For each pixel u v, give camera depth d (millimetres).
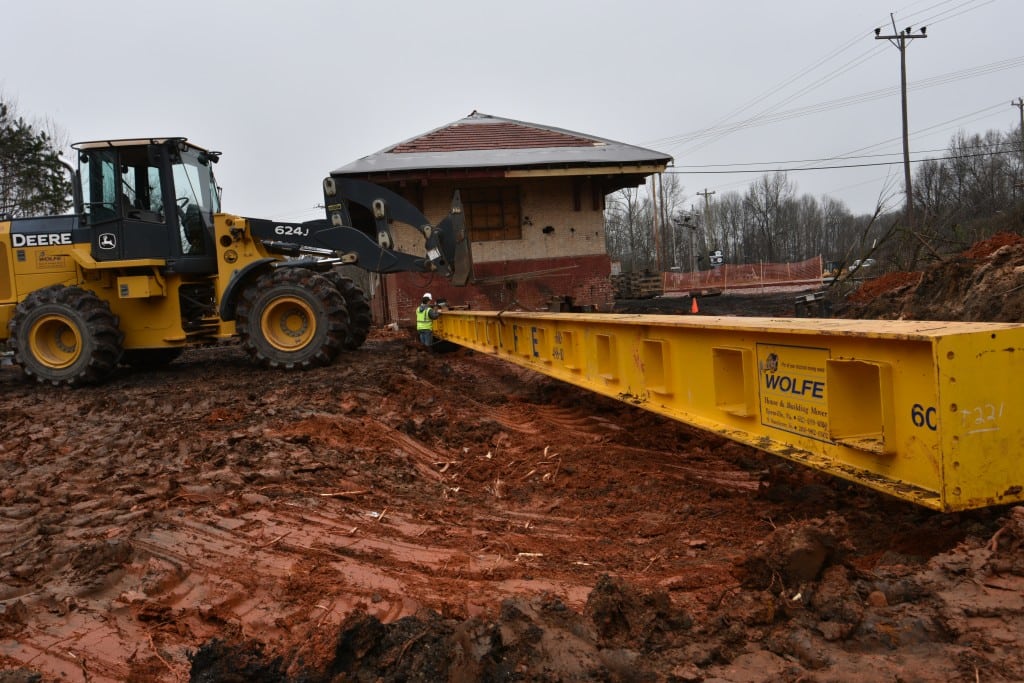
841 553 2926
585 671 2400
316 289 10367
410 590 3623
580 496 5438
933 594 2658
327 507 4887
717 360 4695
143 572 3730
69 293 10023
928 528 3561
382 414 7824
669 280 44312
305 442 6426
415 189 18094
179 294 10742
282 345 10484
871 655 2393
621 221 68688
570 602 3459
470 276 10281
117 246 10312
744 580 3135
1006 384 3010
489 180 18016
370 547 4227
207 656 2893
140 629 3203
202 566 3842
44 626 3188
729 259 78375
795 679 2293
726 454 6410
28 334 10023
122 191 10273
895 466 3299
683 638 2646
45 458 6184
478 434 7348
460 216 10172
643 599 2812
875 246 16094
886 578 2814
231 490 5098
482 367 12938
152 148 10281
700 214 75938
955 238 18906
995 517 3289
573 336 7191
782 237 71688
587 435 7418
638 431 7441
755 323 4340
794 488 5031
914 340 3039
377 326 20078
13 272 10688
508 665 2453
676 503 5062
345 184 10688
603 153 18484
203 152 11453
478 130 20469
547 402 9500
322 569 3848
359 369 10273
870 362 3361
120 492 5086
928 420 3053
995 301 8461
